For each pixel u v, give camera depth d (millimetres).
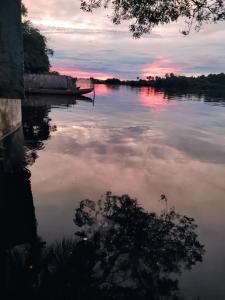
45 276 5117
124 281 5121
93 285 4961
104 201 8547
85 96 56219
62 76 50844
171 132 20844
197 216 7930
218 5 9797
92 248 6078
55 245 6102
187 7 10250
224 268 5652
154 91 97625
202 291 4980
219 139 18766
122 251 6031
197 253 6129
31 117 25531
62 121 24219
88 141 16719
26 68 61531
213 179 10938
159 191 9570
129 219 7484
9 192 8773
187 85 118938
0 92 9875
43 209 7832
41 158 12609
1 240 6234
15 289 4770
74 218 7391
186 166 12445
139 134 19641
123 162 12625
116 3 10750
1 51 9672
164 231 7008
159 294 4844
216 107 42844
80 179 10250
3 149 13188
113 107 37938
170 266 5641
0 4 9430
